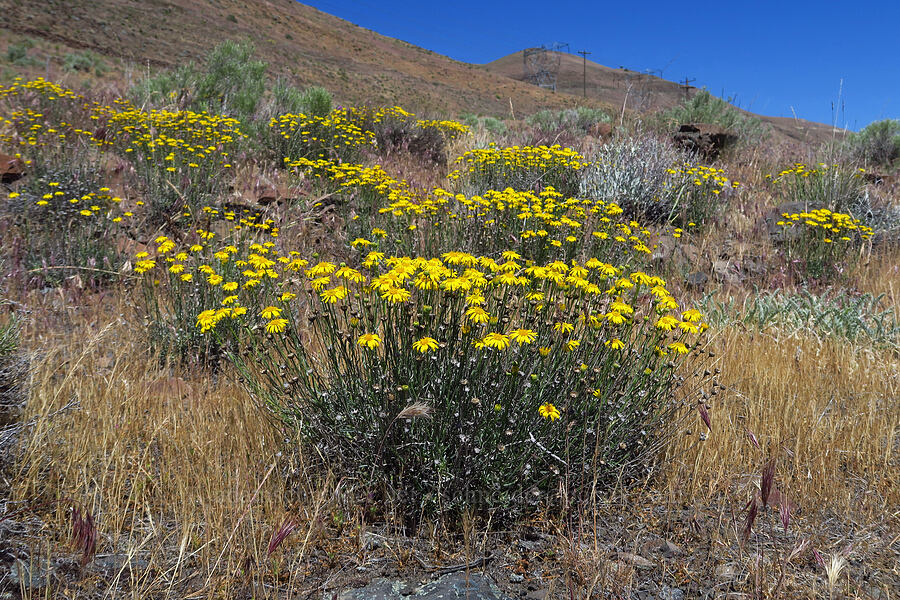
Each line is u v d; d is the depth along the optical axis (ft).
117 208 21.22
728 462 10.09
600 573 7.16
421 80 232.12
